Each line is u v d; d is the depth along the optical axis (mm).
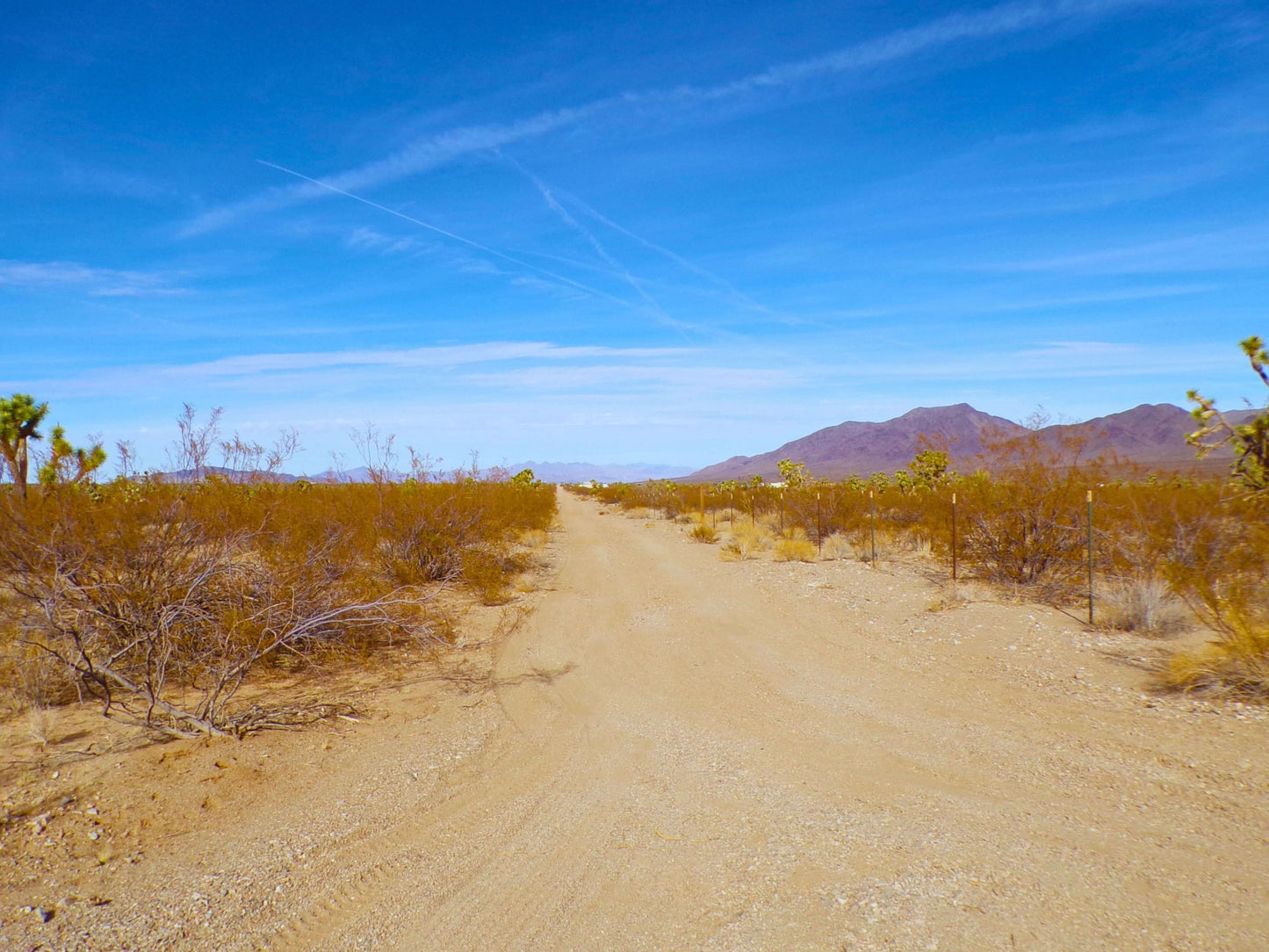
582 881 3945
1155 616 8617
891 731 6094
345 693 7438
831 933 3295
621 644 9672
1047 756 5328
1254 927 3172
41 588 5891
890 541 16891
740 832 4406
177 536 6805
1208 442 8930
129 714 6457
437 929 3541
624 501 42719
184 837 4527
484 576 13086
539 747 6094
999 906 3412
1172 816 4281
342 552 9484
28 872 4074
